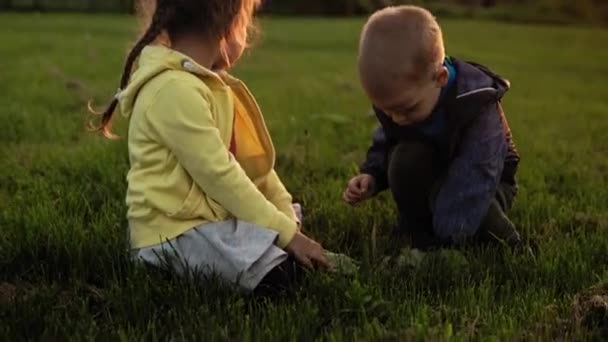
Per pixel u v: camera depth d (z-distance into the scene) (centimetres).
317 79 1384
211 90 330
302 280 329
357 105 1001
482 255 362
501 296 316
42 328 293
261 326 289
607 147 751
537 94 1320
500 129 367
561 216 446
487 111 365
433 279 339
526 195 489
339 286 318
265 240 318
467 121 360
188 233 324
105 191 473
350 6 3981
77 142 700
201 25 329
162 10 329
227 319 296
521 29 3200
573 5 4081
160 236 328
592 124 923
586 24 3900
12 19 2747
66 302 321
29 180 511
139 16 352
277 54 1936
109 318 301
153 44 336
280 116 873
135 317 302
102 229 389
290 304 309
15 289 334
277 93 1141
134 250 340
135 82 325
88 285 338
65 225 388
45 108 883
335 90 1198
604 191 521
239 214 321
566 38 2858
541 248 378
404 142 373
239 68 1564
